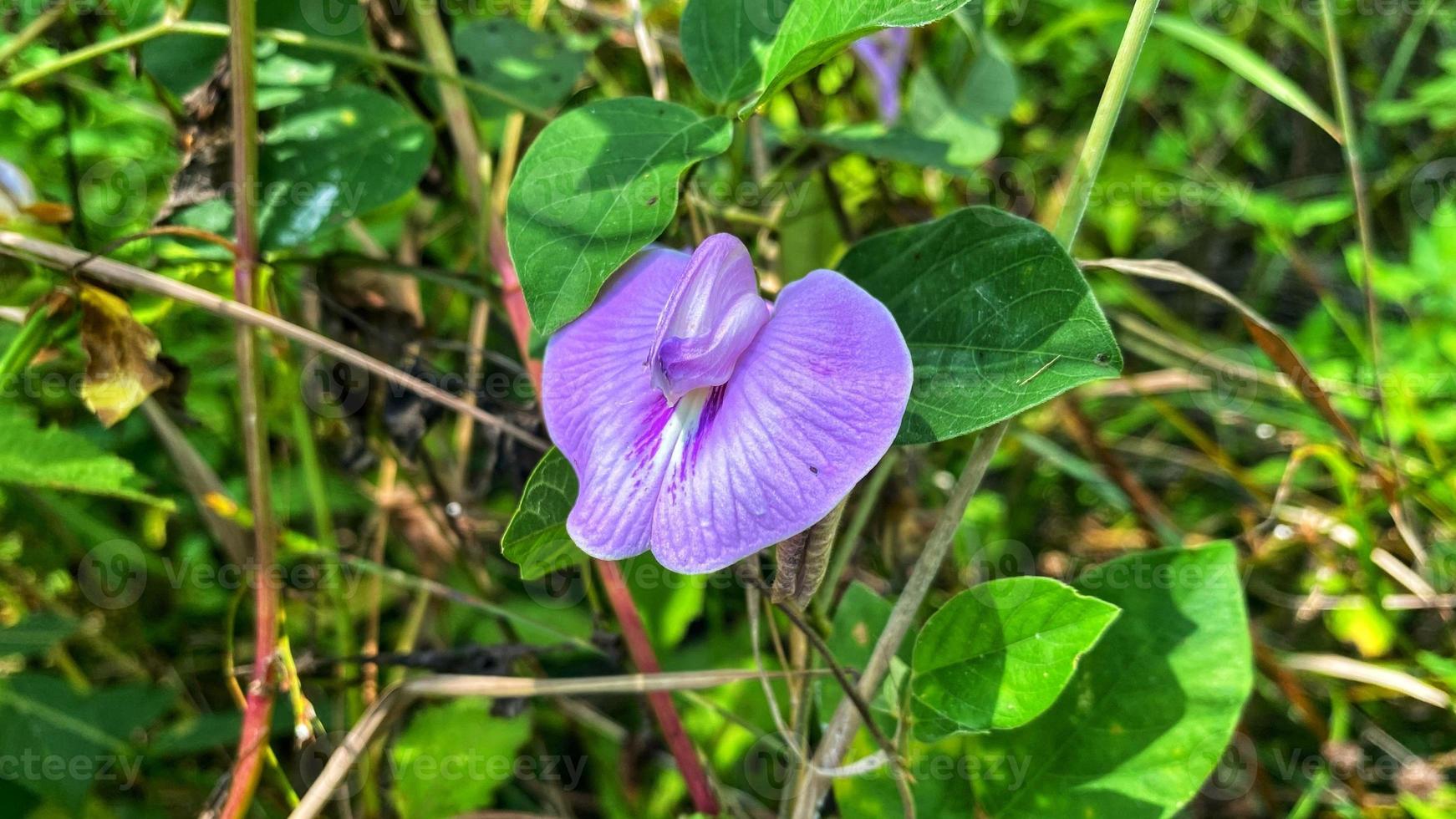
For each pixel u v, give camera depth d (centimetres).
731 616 18
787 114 21
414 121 14
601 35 16
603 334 10
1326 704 18
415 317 15
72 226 15
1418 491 16
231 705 18
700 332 9
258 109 14
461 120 14
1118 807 11
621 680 13
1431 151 24
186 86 14
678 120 10
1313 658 16
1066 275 9
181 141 14
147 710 15
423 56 14
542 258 9
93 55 13
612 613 16
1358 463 17
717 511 9
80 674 17
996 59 17
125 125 18
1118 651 12
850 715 11
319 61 14
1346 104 16
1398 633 16
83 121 17
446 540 17
